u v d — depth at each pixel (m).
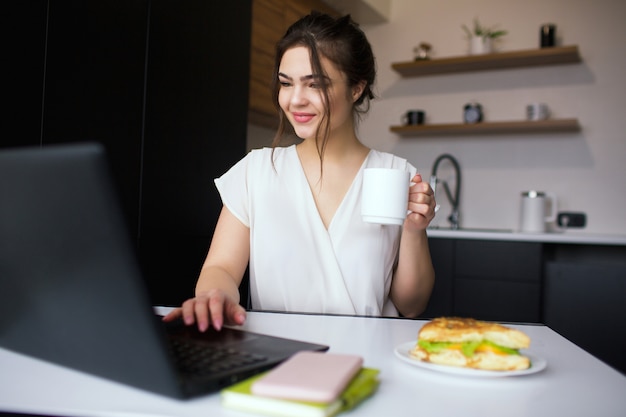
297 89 1.15
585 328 2.87
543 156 3.47
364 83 1.25
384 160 1.32
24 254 0.49
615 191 3.30
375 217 1.00
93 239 0.45
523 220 3.29
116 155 2.01
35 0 1.69
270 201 1.26
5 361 0.64
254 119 3.30
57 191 0.44
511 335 0.64
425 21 3.78
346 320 0.96
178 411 0.49
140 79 2.13
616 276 2.82
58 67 1.77
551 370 0.68
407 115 3.66
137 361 0.50
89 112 1.90
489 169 3.60
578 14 3.38
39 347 0.59
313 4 3.47
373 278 1.23
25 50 1.66
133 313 0.46
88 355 0.54
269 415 0.48
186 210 2.38
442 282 3.08
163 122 2.24
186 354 0.61
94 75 1.92
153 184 2.19
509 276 2.96
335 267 1.21
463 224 3.66
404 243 1.21
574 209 3.39
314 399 0.47
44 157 0.44
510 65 3.47
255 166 1.32
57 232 0.46
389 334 0.85
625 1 3.29
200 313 0.77
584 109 3.37
